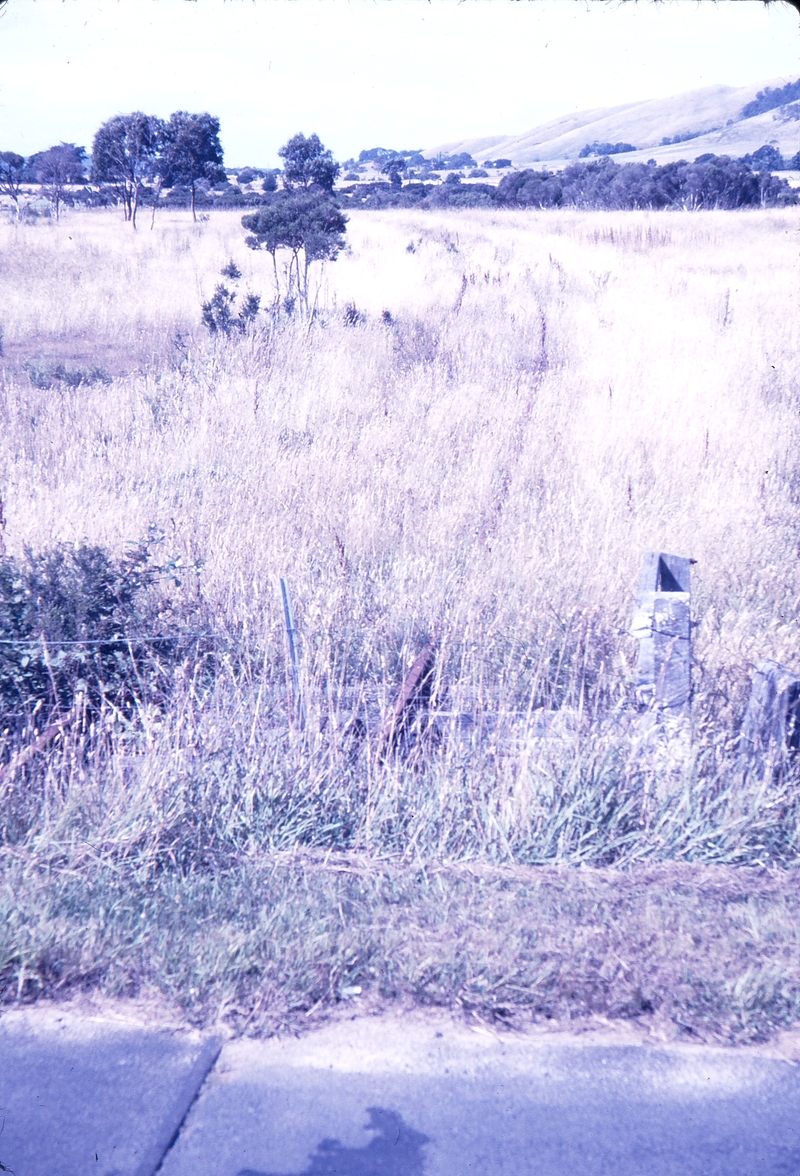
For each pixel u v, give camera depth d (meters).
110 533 7.47
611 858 4.02
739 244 31.06
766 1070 2.78
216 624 6.18
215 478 9.37
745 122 180.50
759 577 7.05
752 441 10.55
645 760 4.39
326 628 5.84
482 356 15.41
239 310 18.20
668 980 3.12
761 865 3.91
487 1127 2.58
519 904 3.59
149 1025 2.99
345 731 4.71
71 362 16.23
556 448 10.23
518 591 6.65
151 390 12.88
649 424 10.92
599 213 45.69
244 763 4.45
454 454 10.23
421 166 169.25
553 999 3.05
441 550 7.47
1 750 4.70
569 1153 2.49
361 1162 2.46
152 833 3.98
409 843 4.01
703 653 5.59
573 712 4.91
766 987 3.06
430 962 3.17
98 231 37.78
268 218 20.55
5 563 5.96
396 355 15.20
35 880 3.68
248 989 3.12
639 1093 2.70
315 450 9.98
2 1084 2.74
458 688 5.33
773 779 4.35
